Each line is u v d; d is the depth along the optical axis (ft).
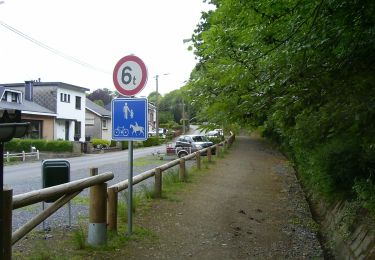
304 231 26.61
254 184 45.29
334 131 16.97
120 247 19.47
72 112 140.05
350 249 20.77
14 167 70.69
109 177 19.58
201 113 17.93
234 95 16.65
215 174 51.06
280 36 15.58
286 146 67.97
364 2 12.73
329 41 14.14
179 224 24.97
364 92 13.92
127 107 21.54
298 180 50.06
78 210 28.40
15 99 113.91
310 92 14.55
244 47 16.28
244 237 23.81
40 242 19.42
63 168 21.93
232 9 15.88
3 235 11.82
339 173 26.96
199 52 18.44
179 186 38.86
